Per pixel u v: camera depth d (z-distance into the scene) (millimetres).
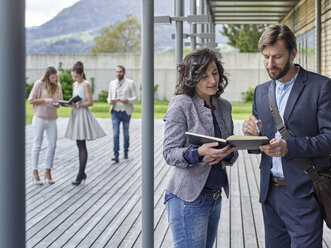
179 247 1876
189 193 1839
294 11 11305
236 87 19547
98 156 7203
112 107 6562
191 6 6621
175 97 1895
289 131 1957
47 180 5473
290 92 1959
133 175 5758
